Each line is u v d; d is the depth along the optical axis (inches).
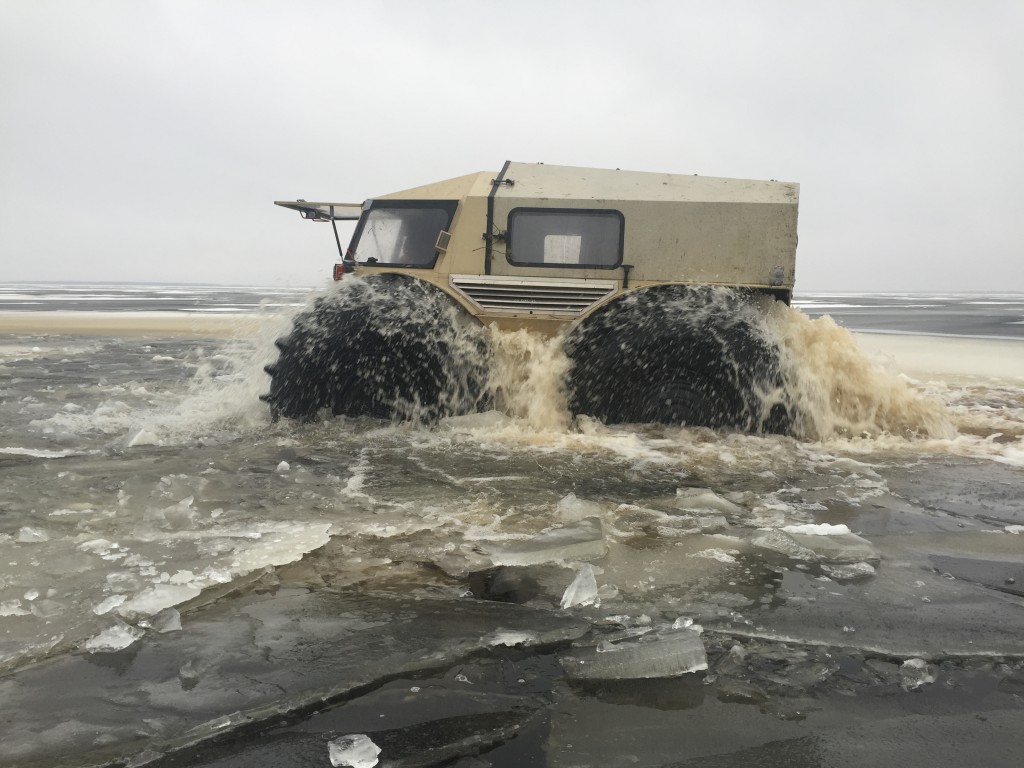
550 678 85.3
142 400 278.4
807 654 91.2
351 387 222.7
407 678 84.4
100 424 228.2
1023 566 122.6
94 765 68.0
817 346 223.1
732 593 109.6
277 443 201.9
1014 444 222.1
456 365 220.4
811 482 173.6
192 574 111.7
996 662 89.7
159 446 198.2
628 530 137.1
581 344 216.5
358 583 111.6
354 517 141.3
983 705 80.2
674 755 70.8
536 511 146.9
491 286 224.5
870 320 1122.0
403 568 117.6
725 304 214.1
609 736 73.9
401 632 95.1
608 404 216.4
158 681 82.7
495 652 90.8
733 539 133.0
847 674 86.7
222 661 87.2
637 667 85.6
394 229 238.5
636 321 212.7
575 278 223.8
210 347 518.3
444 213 232.2
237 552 121.0
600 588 110.1
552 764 69.3
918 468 190.9
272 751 70.6
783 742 73.0
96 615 98.3
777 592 110.3
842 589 111.7
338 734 73.5
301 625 97.0
